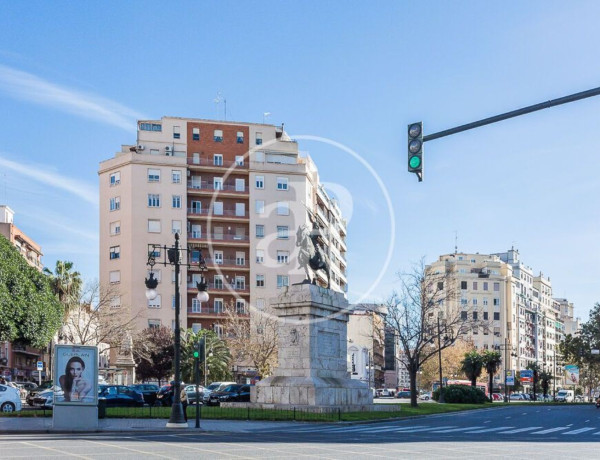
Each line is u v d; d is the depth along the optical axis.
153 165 90.88
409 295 65.62
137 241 89.19
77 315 78.81
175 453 18.28
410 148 18.03
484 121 17.28
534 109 16.58
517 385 144.62
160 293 88.88
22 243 97.88
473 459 18.34
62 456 17.12
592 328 98.06
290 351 40.00
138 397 43.50
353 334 121.19
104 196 92.69
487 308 150.88
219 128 95.38
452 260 152.62
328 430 28.83
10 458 16.66
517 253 170.00
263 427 29.77
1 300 56.25
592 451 21.33
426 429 31.62
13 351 88.81
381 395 117.75
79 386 27.06
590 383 140.50
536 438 27.19
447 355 121.00
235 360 86.62
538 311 177.12
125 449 19.20
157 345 82.56
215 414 34.75
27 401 46.62
